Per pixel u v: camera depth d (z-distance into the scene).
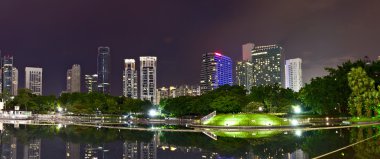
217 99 140.12
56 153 50.59
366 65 133.88
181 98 167.25
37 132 79.56
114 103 192.50
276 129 80.25
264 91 165.00
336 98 125.56
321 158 41.91
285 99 159.50
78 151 52.00
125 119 147.62
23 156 48.59
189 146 54.56
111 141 61.94
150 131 79.62
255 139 60.72
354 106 108.94
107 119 148.25
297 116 132.50
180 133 74.12
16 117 153.62
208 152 48.59
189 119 136.00
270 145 52.97
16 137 69.62
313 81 137.25
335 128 81.44
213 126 84.56
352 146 50.22
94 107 193.00
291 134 68.25
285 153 45.78
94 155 48.53
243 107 145.75
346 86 126.12
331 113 132.00
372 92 105.62
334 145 51.53
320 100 127.56
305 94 136.75
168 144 57.22
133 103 190.38
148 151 50.81
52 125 103.19
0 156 48.62
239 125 82.56
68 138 67.12
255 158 43.31
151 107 193.75
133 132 77.56
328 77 136.50
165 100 190.12
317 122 103.44
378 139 57.56
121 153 49.72
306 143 54.22
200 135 69.31
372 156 42.59
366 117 104.31
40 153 50.53
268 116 87.75
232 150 49.38
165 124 107.50
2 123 114.44
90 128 89.94
